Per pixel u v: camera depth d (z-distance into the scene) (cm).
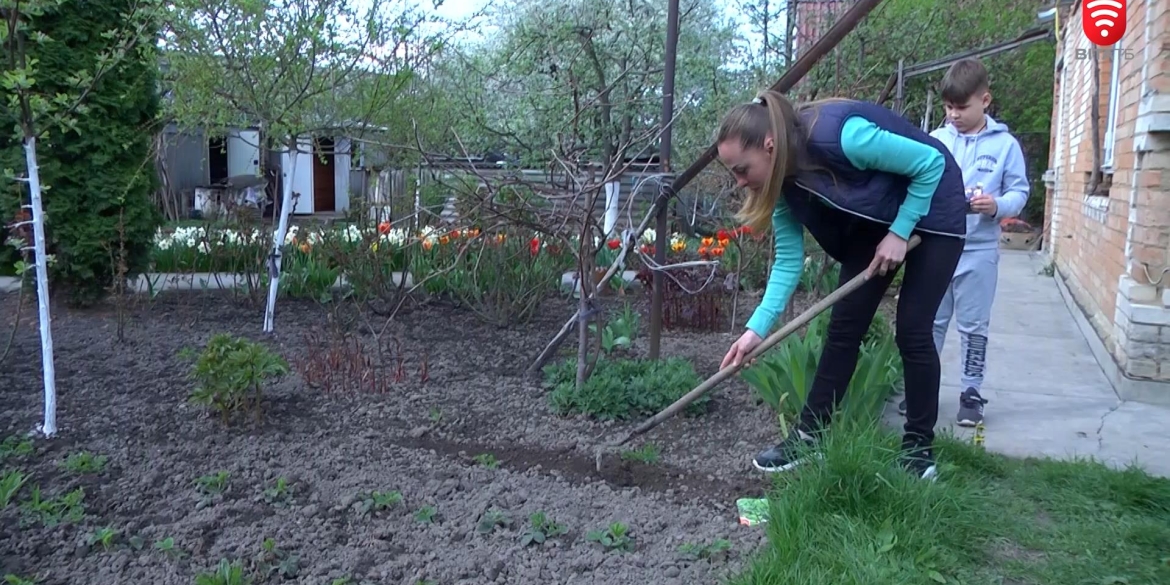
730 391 489
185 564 290
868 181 325
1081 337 675
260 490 348
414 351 585
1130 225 520
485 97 1088
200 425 420
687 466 384
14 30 365
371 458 385
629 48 1093
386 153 759
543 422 439
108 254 688
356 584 279
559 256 674
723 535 313
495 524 320
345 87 655
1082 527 320
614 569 288
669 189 482
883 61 1005
